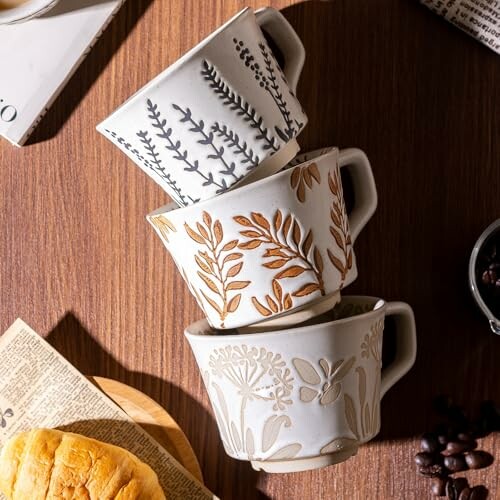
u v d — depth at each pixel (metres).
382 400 0.83
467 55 0.81
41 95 0.81
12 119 0.81
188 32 0.82
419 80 0.81
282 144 0.73
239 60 0.71
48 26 0.81
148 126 0.72
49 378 0.83
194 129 0.71
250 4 0.81
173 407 0.84
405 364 0.79
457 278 0.82
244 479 0.84
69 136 0.83
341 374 0.74
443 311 0.82
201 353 0.75
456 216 0.82
